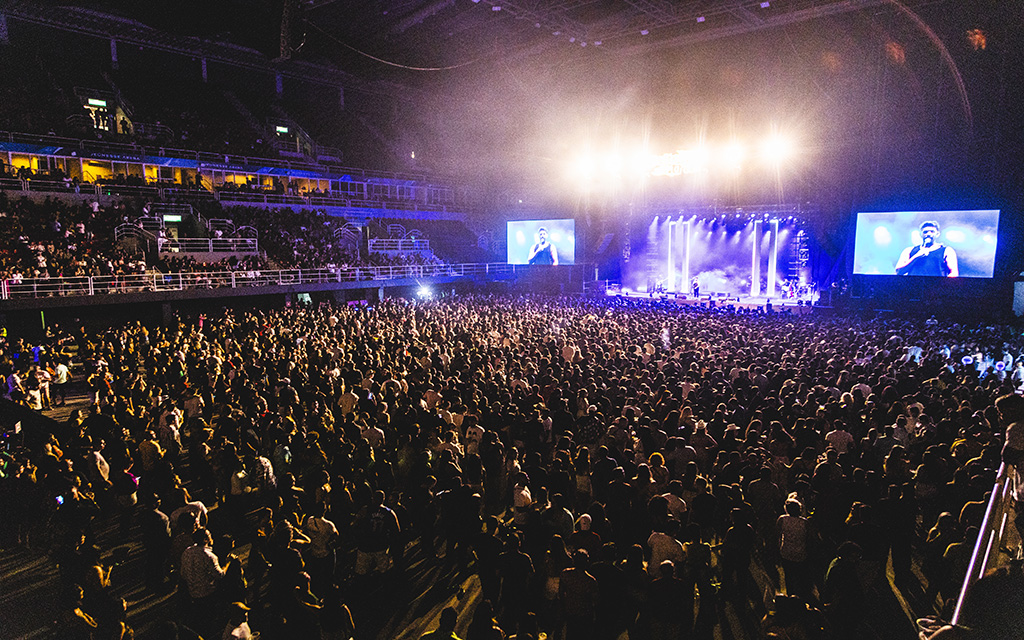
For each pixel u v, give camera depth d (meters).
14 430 12.77
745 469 8.57
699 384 13.80
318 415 11.13
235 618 5.72
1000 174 31.23
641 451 9.97
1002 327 23.00
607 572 6.29
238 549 9.17
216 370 15.62
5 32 39.22
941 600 7.73
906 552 7.89
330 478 8.63
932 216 31.95
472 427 10.27
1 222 27.94
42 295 24.42
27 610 7.95
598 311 28.97
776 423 9.84
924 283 33.78
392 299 37.12
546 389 13.29
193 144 41.03
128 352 19.06
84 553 6.82
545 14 31.58
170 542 7.90
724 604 7.68
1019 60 29.81
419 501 8.63
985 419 10.27
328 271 35.75
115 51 44.53
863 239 34.56
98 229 30.88
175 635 5.68
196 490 11.20
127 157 36.53
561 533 7.41
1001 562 3.95
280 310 30.73
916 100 33.72
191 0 20.50
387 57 37.41
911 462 9.27
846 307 35.22
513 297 39.25
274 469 10.16
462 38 36.38
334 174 46.75
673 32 34.78
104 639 6.54
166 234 34.16
